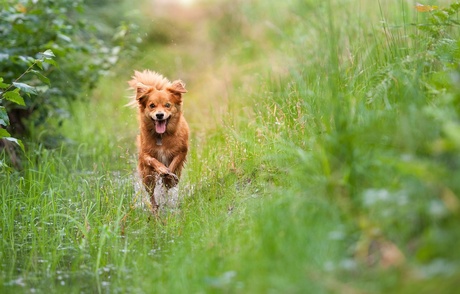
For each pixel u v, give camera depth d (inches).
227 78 823.7
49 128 634.2
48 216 406.9
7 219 405.7
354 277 240.4
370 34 532.7
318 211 280.7
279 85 573.6
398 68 376.2
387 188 266.4
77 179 486.6
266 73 690.2
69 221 414.6
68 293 316.5
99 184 470.0
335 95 314.3
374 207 257.8
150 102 482.6
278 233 279.4
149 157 483.2
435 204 229.8
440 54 382.9
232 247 309.0
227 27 1063.6
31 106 581.9
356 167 279.7
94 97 852.0
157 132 481.1
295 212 288.0
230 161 454.6
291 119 454.0
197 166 485.7
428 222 241.4
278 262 259.8
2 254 370.6
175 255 334.6
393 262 231.6
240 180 430.6
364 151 286.4
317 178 305.0
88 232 389.1
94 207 436.5
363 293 224.2
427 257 221.6
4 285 327.3
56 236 390.0
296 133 418.6
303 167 334.3
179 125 494.3
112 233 379.2
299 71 571.8
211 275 284.4
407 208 242.1
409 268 224.2
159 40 1099.9
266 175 409.7
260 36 944.3
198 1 1189.1
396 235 247.3
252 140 465.1
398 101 339.0
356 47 509.4
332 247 259.4
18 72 555.8
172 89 490.6
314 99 421.1
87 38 842.8
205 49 1033.5
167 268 324.8
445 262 216.4
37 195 437.7
